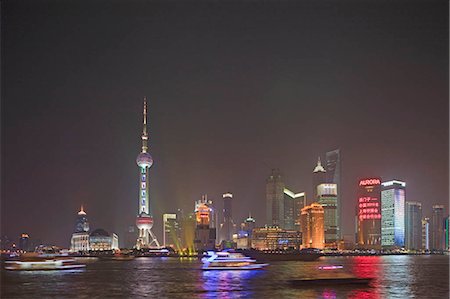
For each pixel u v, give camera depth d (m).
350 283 130.62
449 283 145.62
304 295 110.75
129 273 191.50
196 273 190.75
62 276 174.25
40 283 144.38
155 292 121.56
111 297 112.94
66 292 122.38
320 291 119.19
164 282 148.38
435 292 121.38
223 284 139.00
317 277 137.12
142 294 118.00
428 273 192.62
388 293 117.94
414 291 123.19
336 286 129.12
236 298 108.06
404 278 165.62
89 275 179.75
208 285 136.88
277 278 159.50
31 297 113.25
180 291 123.12
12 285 138.25
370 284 138.25
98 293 120.19
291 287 127.94
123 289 128.25
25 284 141.12
